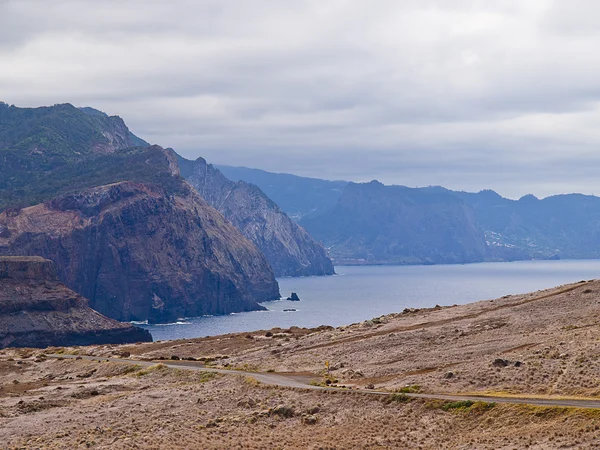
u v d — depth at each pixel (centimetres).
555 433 5556
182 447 6372
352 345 10775
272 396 8012
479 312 11888
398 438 6178
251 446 6319
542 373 7238
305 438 6462
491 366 7806
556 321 9981
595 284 12056
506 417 6078
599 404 6006
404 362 9131
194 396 8588
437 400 6731
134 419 7662
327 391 7762
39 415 8356
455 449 5706
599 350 7525
